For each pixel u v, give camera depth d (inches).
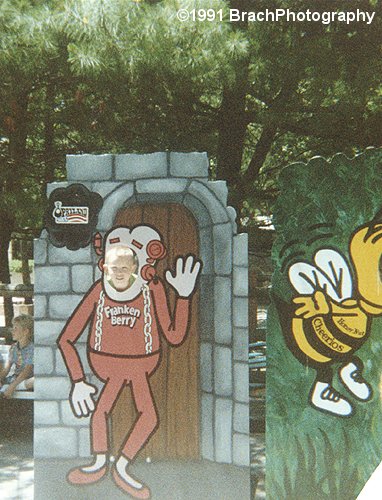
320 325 184.1
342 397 183.5
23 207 320.8
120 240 190.2
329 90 310.5
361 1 288.2
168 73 271.9
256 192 395.5
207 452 189.6
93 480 190.7
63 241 190.4
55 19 251.1
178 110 350.3
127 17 248.4
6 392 259.6
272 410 186.1
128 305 190.5
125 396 191.3
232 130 363.3
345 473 183.5
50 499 191.2
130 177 189.0
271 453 186.1
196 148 368.2
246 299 185.5
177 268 189.9
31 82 294.2
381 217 181.2
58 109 357.1
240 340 186.2
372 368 182.2
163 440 191.2
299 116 343.3
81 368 190.5
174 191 187.9
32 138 408.5
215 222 187.2
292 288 185.0
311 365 184.4
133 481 190.4
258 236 380.5
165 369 191.2
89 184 189.9
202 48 255.6
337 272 183.3
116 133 348.2
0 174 327.9
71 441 191.0
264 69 293.7
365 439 182.5
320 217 183.5
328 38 290.5
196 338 190.7
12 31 251.1
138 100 316.8
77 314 190.5
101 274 190.4
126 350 190.9
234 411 187.0
